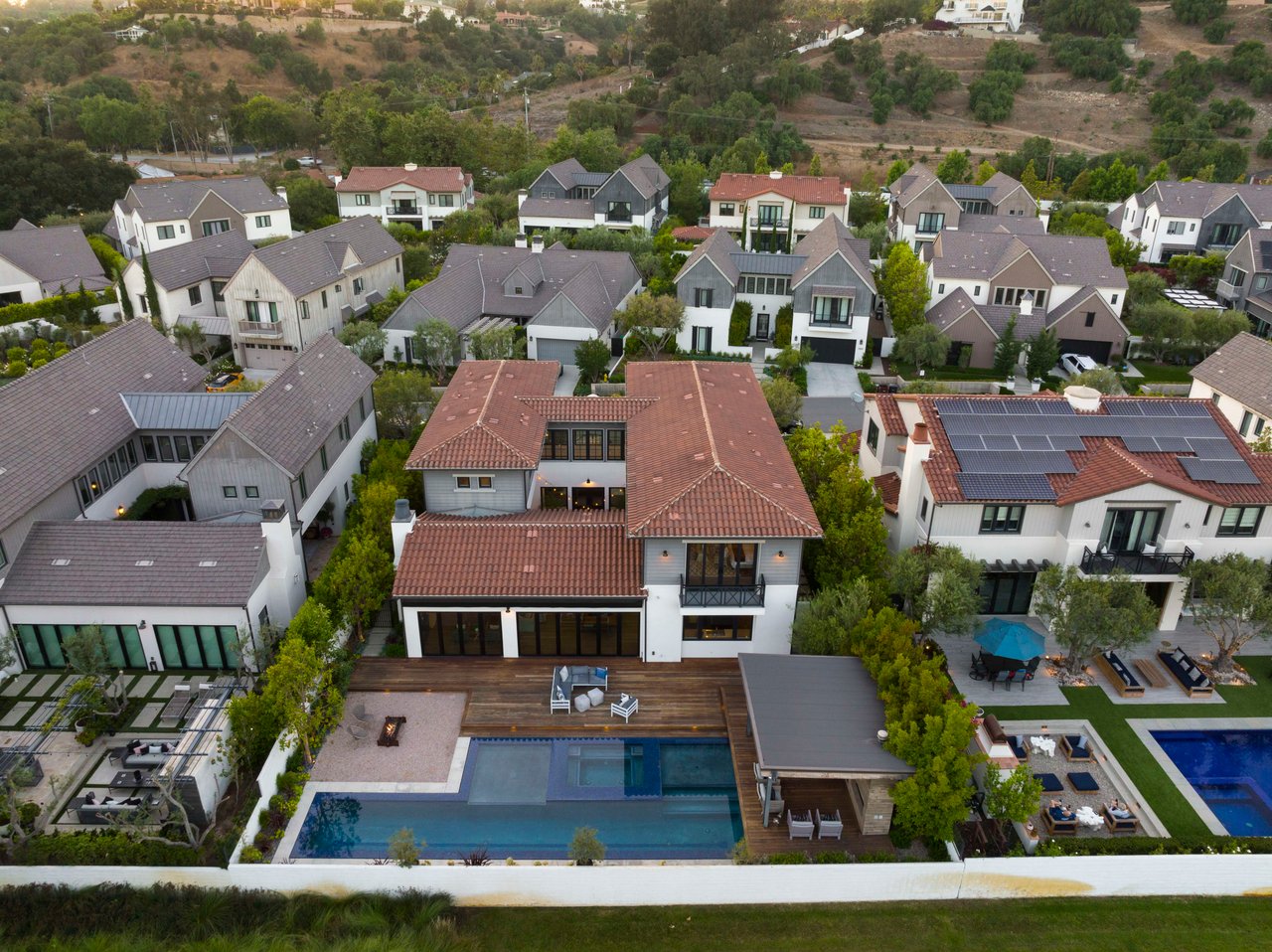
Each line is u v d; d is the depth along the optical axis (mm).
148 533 31500
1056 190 111938
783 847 24203
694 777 27312
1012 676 30609
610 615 31500
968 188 92812
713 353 63188
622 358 61938
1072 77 150375
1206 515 31938
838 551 31344
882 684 25547
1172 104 133500
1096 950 21906
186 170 128875
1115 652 32500
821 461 35906
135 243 83875
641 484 32250
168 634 30453
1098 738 28531
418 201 96312
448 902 23000
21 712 28828
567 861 24188
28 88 156375
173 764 24266
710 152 122375
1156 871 23234
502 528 32469
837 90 147500
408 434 47125
